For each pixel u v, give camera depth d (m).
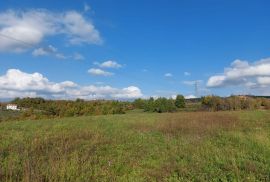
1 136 17.83
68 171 8.98
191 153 12.63
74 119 35.44
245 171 9.74
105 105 84.06
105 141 16.06
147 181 9.01
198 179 8.88
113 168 10.30
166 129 22.14
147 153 13.01
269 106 82.00
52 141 15.55
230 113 40.84
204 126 23.31
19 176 8.70
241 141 15.15
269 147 13.36
